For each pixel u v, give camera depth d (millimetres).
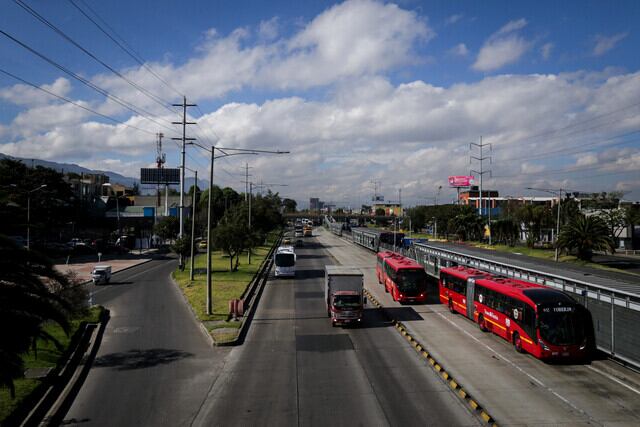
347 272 31891
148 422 15562
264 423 15328
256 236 64938
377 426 14977
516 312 23547
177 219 78938
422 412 16094
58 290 23766
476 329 28766
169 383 19281
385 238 89812
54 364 20844
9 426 14930
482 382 19109
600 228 63844
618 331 21047
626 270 57938
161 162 128375
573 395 17641
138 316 32531
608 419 15430
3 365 12570
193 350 24141
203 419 15719
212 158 32469
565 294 23094
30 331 13312
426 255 53812
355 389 18391
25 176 73125
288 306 36531
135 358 22812
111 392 18312
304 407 16609
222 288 42906
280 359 22547
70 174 122188
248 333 27875
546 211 89438
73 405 17062
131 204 128625
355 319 29125
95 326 29094
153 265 67062
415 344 25062
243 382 19312
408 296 36812
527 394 17734
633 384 18891
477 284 29188
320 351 23906
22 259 13688
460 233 108625
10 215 14430
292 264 53094
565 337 21156
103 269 48188
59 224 77375
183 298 39719
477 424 15109
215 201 128500
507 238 97438
